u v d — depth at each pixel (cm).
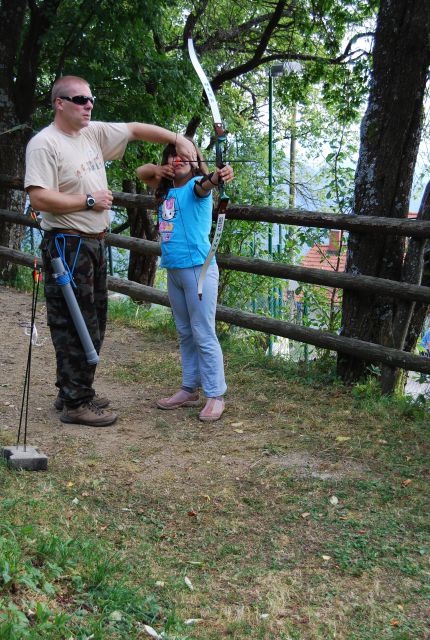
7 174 1077
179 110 1398
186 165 498
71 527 369
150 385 605
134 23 1196
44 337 726
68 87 451
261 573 347
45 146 452
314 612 320
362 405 550
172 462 456
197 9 1647
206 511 400
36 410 532
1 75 1070
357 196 621
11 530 338
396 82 593
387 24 592
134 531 376
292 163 1848
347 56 1502
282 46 1903
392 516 396
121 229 1903
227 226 811
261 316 659
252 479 435
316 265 948
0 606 275
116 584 317
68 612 293
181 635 296
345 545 370
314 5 1403
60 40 1181
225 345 710
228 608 320
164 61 1312
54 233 472
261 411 545
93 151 475
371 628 311
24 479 416
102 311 504
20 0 1071
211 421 522
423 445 484
